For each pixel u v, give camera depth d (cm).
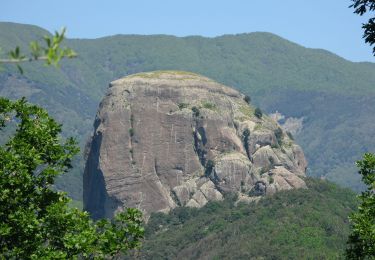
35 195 6122
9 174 5962
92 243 6009
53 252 5653
